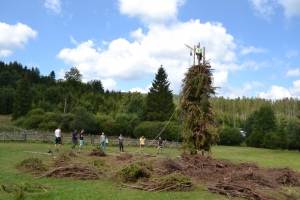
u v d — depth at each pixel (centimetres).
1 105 7350
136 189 1018
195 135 1944
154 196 931
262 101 12200
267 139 5512
